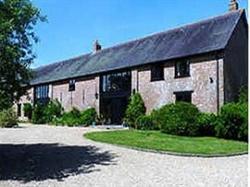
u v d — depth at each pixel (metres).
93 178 12.80
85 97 39.41
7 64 13.92
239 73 28.77
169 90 30.81
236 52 28.80
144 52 34.38
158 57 31.69
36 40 14.95
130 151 17.48
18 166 14.77
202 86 28.58
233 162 15.52
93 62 40.56
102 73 37.19
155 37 35.72
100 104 37.47
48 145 19.38
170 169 14.01
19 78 14.61
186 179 12.52
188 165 14.74
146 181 12.33
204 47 28.69
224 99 27.36
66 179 12.76
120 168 14.18
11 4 13.98
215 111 27.58
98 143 19.78
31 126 34.66
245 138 21.81
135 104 32.53
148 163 15.02
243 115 22.00
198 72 28.94
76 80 40.91
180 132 23.59
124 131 25.48
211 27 30.88
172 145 18.81
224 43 27.61
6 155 16.80
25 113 46.56
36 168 14.41
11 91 14.48
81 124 36.12
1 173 13.75
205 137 23.36
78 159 15.80
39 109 43.03
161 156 16.50
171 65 30.86
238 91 28.45
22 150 17.98
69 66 44.53
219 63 27.72
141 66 33.16
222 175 13.05
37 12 14.84
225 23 30.08
